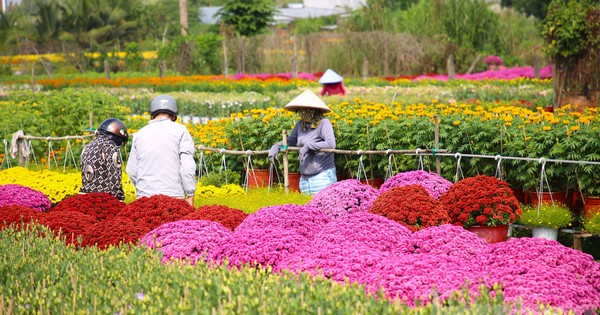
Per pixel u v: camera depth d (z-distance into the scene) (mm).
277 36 45594
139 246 6758
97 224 7410
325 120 11016
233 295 5082
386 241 6641
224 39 45812
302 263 6027
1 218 7746
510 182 10422
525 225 9258
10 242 6836
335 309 4605
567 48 15516
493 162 10484
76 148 14906
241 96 24297
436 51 44656
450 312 4539
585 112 11852
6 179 11984
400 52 44438
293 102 10898
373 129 11477
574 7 15367
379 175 11727
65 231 7414
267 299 4828
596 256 9477
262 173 12375
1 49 55219
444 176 10883
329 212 8258
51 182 11789
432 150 10539
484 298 4891
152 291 5113
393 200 7672
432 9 48781
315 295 4781
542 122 10453
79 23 60812
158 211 7801
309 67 45062
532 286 5430
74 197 8492
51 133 15844
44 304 5129
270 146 12375
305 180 11141
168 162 8727
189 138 8867
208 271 5578
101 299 5180
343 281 5711
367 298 4902
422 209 7535
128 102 24641
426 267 5812
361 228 6746
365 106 12117
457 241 6445
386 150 10961
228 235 6836
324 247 6301
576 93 15656
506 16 55625
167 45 49500
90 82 35375
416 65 44469
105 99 17047
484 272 5801
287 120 12539
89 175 9164
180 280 5391
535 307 5109
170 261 6352
